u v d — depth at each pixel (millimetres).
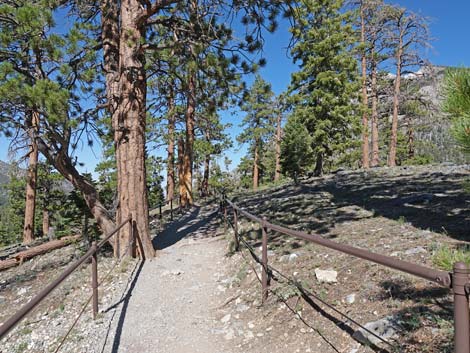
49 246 11547
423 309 3391
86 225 10680
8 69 6594
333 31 19719
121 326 4730
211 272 6879
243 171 46875
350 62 19812
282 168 25109
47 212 26281
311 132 21109
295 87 20969
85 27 8250
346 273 4691
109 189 12672
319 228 7512
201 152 22938
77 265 3740
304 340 3658
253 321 4402
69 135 7773
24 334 5285
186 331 4480
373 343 3119
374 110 25250
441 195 8922
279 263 5828
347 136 20891
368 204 9422
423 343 2916
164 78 13805
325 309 4020
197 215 15375
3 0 7895
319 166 21781
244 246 7582
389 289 3932
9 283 9039
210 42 8320
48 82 6746
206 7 8195
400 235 5867
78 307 5770
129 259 7797
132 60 8055
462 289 1704
